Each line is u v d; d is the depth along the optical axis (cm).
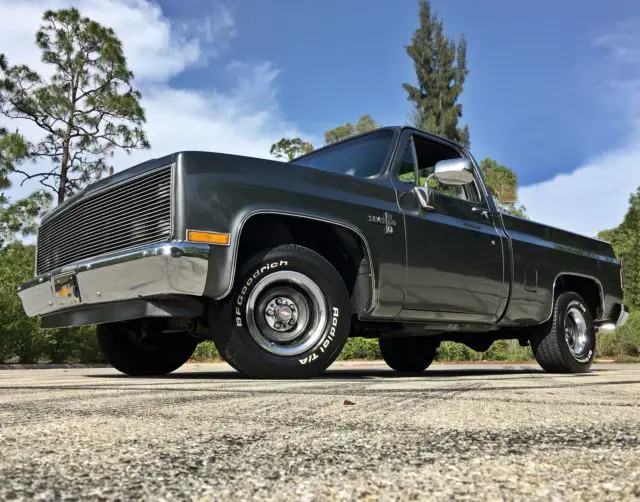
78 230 309
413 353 514
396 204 318
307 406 136
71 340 714
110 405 136
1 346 658
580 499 56
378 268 298
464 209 357
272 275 269
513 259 376
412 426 105
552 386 210
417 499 56
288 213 271
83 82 1939
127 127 1917
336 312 282
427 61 3306
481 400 152
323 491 58
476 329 367
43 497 54
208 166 258
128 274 259
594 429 101
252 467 69
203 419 113
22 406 134
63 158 1881
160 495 56
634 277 2433
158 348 377
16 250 818
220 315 260
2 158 1730
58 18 1900
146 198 267
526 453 79
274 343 269
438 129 3173
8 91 1798
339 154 373
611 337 1152
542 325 416
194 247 244
